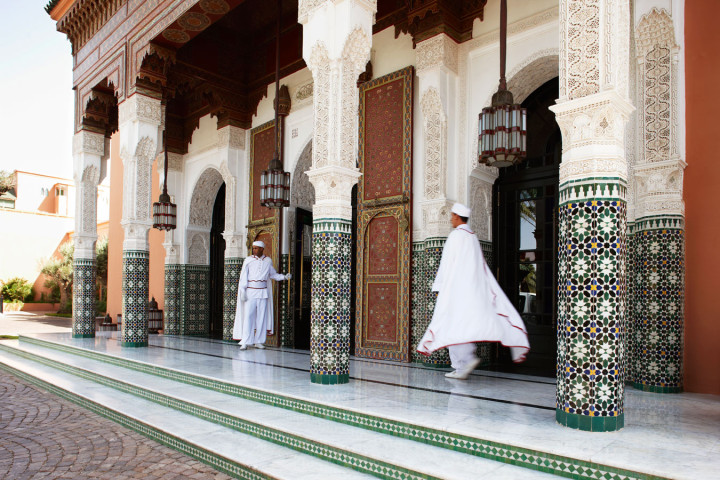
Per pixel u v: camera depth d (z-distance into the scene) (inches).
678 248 122.0
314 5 140.4
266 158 251.6
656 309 122.4
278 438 100.6
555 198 168.4
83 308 270.5
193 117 301.7
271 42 252.5
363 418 99.2
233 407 118.8
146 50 214.7
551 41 152.5
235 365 165.5
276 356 191.3
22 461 104.7
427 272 170.4
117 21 237.8
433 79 170.1
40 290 868.0
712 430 83.9
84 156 270.8
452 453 83.1
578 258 86.4
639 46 128.9
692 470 64.3
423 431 89.0
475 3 171.2
